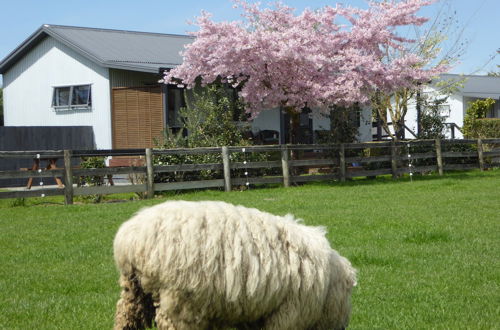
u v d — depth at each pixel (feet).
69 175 43.78
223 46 56.75
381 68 59.47
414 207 38.27
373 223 32.14
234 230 11.28
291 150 56.75
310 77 59.26
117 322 12.14
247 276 11.12
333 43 60.54
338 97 59.47
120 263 11.46
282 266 11.55
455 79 110.52
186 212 11.24
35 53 76.07
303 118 80.28
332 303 12.53
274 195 46.50
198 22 59.16
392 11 62.28
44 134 68.18
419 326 16.79
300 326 11.98
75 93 72.74
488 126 86.99
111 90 69.15
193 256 10.80
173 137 58.65
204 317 11.18
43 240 28.40
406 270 22.70
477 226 31.30
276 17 61.05
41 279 21.50
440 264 23.45
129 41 79.61
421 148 67.46
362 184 55.67
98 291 20.27
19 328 16.63
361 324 17.01
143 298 12.07
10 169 66.28
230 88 71.10
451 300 19.15
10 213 37.50
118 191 46.24
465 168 69.31
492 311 18.01
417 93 81.92
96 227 31.65
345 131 65.05
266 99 60.13
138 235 11.07
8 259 24.66
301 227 12.67
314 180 57.93
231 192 49.83
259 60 57.00
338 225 31.58
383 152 65.16
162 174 50.55
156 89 64.54
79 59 71.72
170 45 81.92
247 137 71.15
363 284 20.84
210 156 52.95
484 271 22.47
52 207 40.40
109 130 69.41
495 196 43.78
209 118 59.11
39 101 76.28
